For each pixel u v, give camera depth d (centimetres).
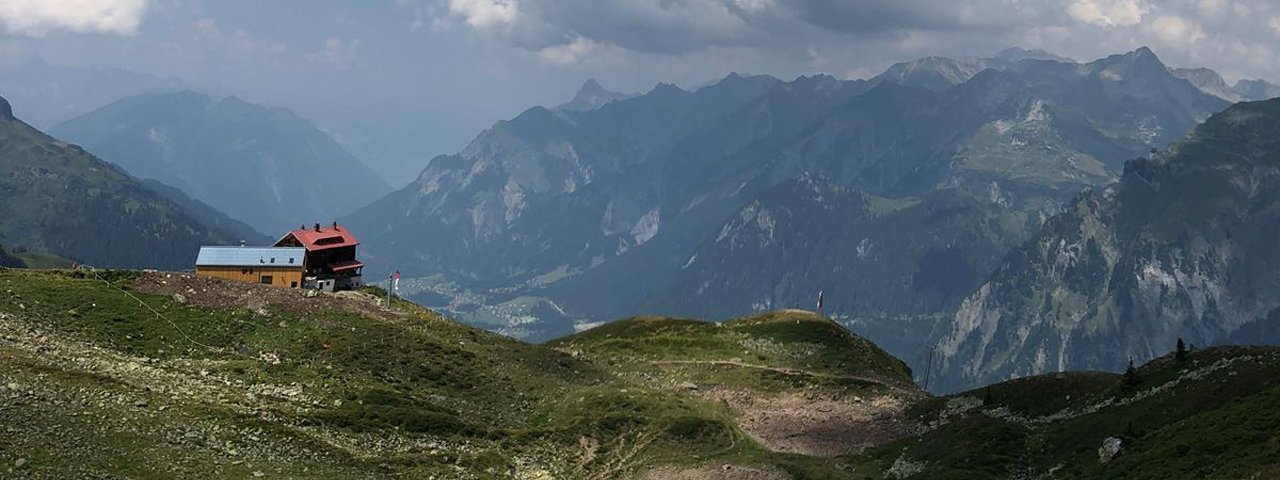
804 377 14762
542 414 10744
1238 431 7275
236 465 6538
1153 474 7162
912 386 15650
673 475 8862
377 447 8181
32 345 8569
